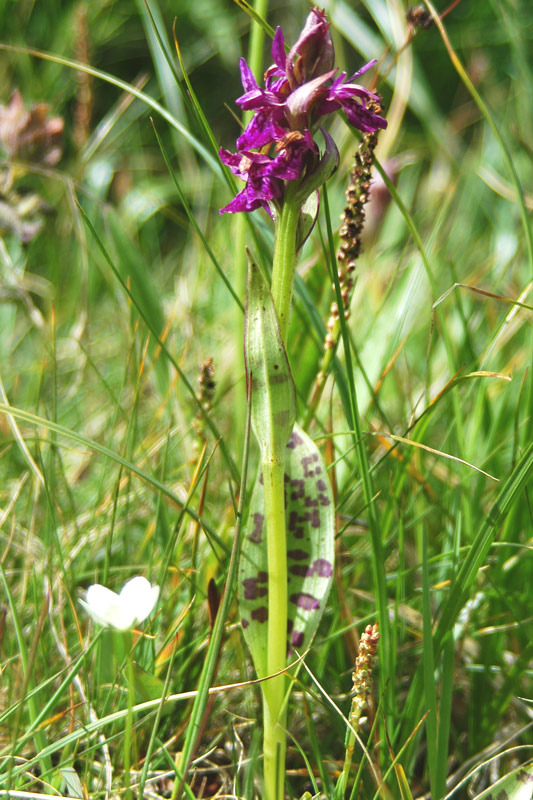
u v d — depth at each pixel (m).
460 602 0.72
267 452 0.69
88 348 1.02
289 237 0.70
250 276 0.69
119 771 0.74
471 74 1.61
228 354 0.99
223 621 0.69
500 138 0.82
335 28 1.23
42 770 0.72
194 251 1.26
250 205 0.70
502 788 0.71
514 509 0.79
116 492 0.76
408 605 0.81
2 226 0.92
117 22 1.70
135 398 0.81
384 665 0.73
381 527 0.79
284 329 0.70
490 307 0.98
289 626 0.72
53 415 0.81
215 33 1.75
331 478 0.79
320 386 0.78
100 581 0.81
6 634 0.78
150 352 0.88
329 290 0.87
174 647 0.69
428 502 0.83
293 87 0.69
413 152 1.58
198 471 0.76
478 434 0.83
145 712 0.74
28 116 0.91
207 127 0.76
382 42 1.43
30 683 0.75
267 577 0.72
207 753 0.73
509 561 0.79
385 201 1.15
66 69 1.53
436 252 1.15
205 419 0.77
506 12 1.27
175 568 0.77
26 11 1.52
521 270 1.15
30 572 0.80
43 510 0.84
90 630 0.77
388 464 0.85
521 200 0.81
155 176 1.63
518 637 0.79
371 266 1.11
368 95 0.69
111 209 0.92
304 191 0.69
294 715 0.77
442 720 0.71
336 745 0.76
